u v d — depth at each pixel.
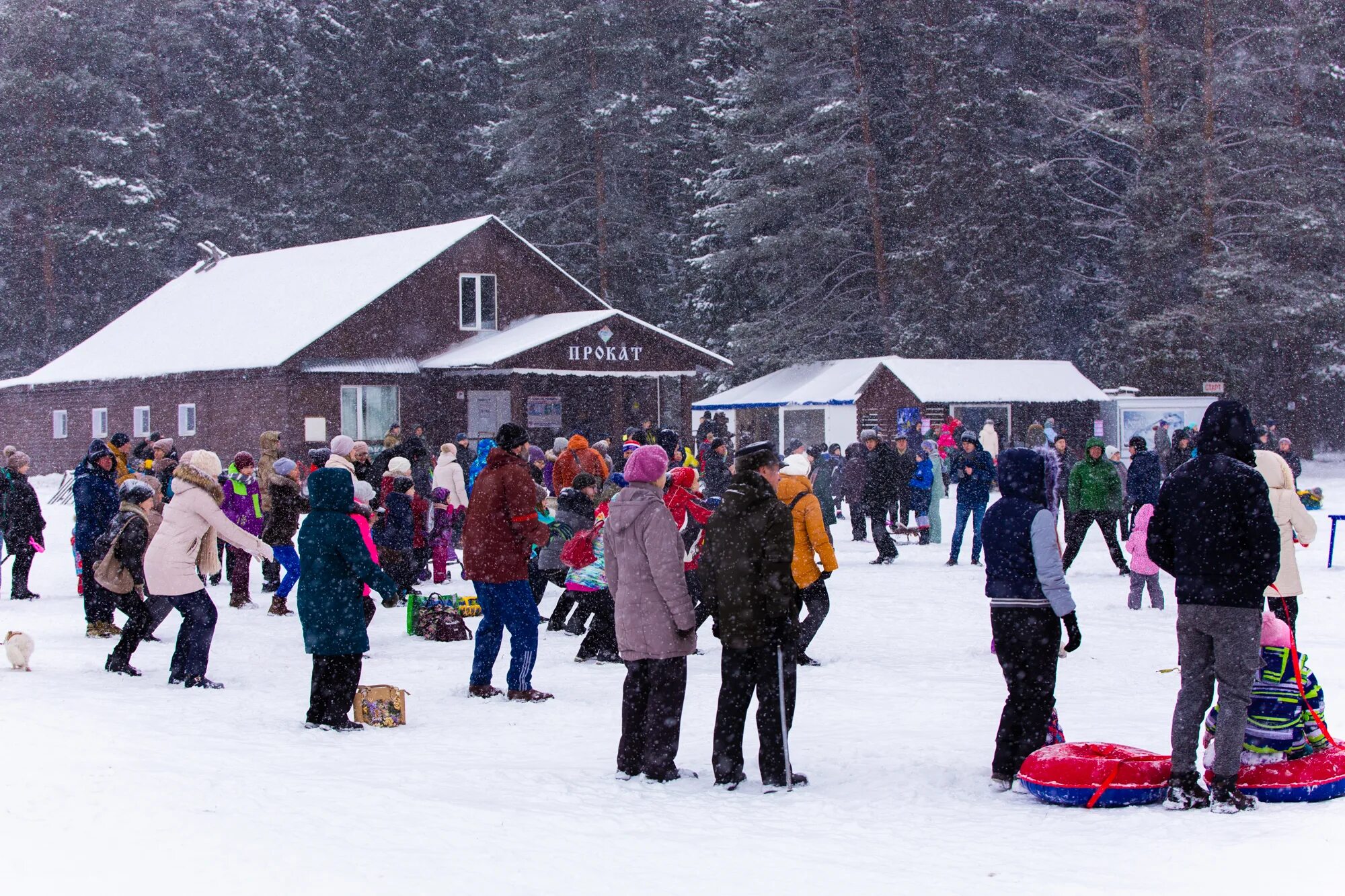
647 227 63.94
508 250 42.75
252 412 38.84
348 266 43.12
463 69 73.12
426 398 40.72
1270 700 7.26
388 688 9.57
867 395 43.44
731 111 57.56
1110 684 11.01
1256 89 55.22
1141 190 52.03
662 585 7.68
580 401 43.09
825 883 5.66
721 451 22.80
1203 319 49.22
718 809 7.08
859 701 10.38
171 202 71.81
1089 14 55.69
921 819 6.88
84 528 13.94
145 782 7.05
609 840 6.36
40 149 67.25
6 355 68.69
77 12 69.06
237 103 71.81
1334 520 19.88
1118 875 5.75
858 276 59.50
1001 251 54.84
